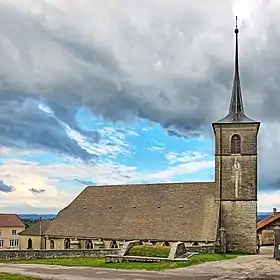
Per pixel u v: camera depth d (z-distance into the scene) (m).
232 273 39.44
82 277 36.56
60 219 71.94
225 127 64.06
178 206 65.31
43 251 52.88
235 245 62.22
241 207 62.78
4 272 39.19
